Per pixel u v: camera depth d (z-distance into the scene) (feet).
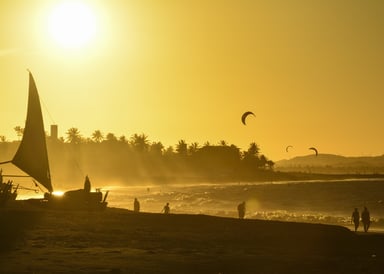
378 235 123.03
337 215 325.21
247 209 402.93
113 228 121.49
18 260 85.25
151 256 91.76
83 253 92.38
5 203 156.97
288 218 277.44
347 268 87.92
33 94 178.09
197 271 81.92
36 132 176.86
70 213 144.46
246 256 95.30
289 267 87.56
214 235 116.88
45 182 178.50
